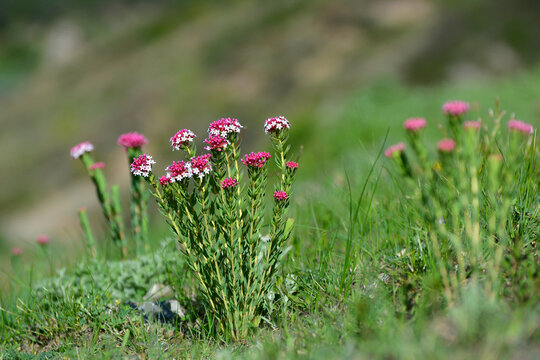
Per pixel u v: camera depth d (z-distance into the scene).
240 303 2.50
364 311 2.09
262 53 20.14
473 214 2.23
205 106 18.73
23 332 2.97
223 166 2.43
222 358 2.22
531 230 2.32
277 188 2.51
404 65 16.58
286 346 2.16
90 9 56.50
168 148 17.67
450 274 2.18
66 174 18.42
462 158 2.19
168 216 2.46
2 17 56.69
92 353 2.49
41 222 16.53
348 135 8.81
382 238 2.91
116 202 3.83
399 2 20.06
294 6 22.45
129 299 3.20
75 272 3.45
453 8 18.33
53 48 53.84
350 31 19.48
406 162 2.32
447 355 1.71
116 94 21.50
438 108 9.20
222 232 2.46
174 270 3.37
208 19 25.00
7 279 3.91
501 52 15.99
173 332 2.71
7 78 48.41
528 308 1.82
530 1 17.30
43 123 21.55
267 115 17.16
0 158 20.31
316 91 17.17
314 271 2.79
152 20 27.22
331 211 3.72
